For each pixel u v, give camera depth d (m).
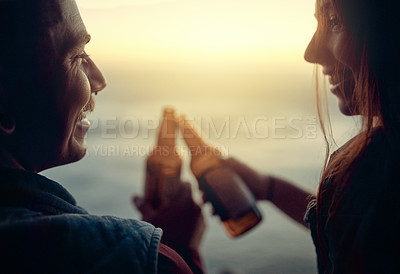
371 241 0.57
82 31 0.58
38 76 0.54
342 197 0.60
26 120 0.55
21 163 0.56
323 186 0.65
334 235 0.61
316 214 0.67
